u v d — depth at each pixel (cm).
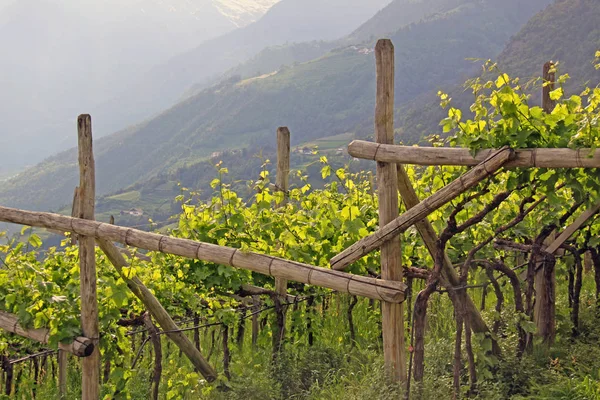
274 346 849
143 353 962
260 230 864
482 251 767
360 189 1048
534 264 734
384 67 620
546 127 581
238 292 878
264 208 857
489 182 605
